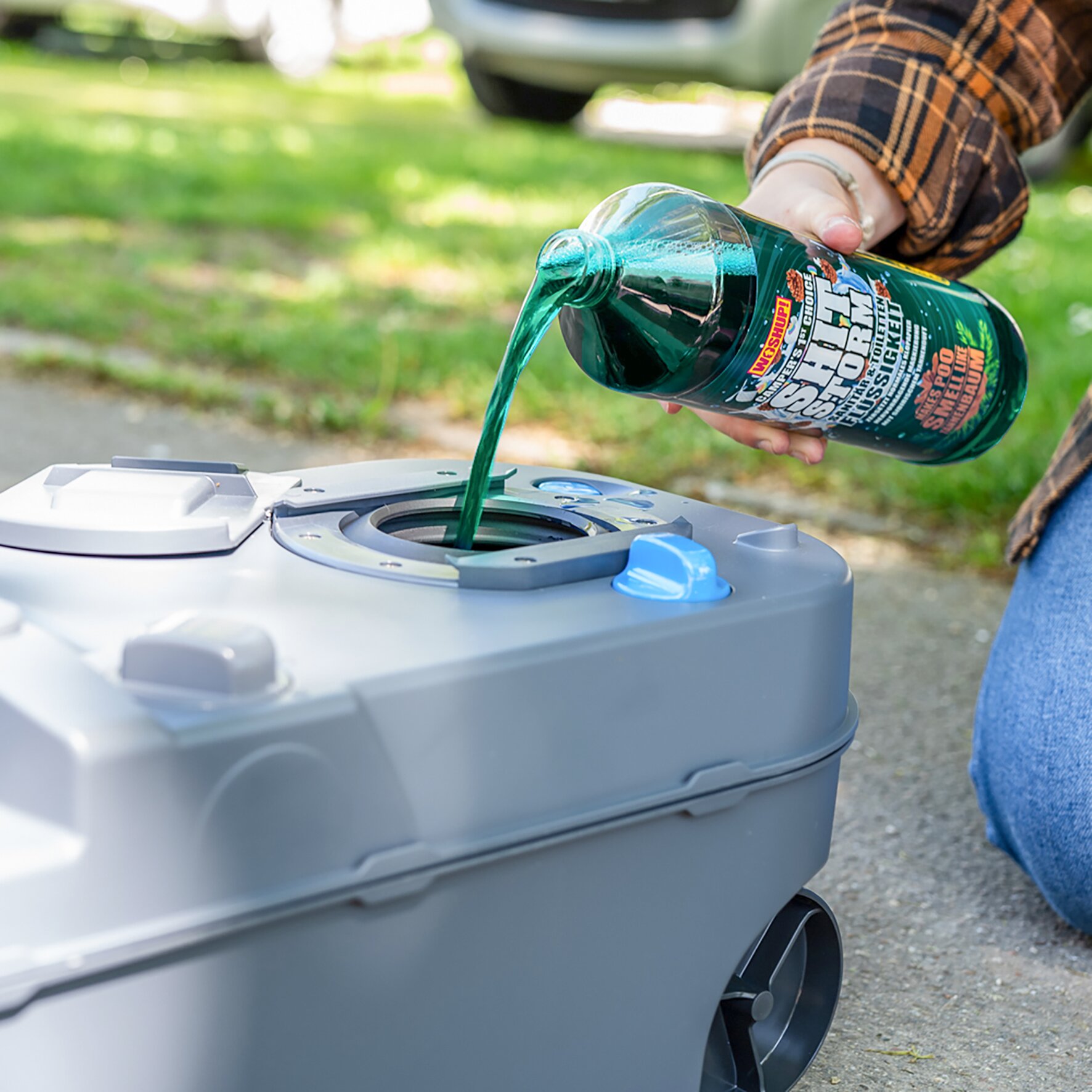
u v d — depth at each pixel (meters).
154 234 4.51
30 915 0.67
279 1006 0.76
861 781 1.66
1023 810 1.29
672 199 1.07
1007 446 2.71
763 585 0.94
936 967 1.30
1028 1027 1.21
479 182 5.61
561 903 0.86
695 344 1.06
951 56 1.34
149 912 0.70
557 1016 0.88
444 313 3.73
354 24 11.93
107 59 10.44
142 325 3.50
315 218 4.73
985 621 2.16
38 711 0.69
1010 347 1.28
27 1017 0.68
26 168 5.28
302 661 0.77
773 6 5.99
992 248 1.41
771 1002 1.04
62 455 2.64
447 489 1.11
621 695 0.85
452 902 0.81
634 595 0.90
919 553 2.42
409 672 0.77
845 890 1.43
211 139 6.43
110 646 0.78
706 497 2.57
